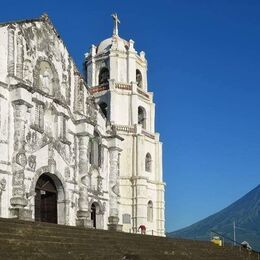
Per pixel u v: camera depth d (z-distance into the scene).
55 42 52.03
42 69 49.72
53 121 50.00
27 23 48.16
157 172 71.62
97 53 73.44
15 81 45.38
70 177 51.22
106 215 56.44
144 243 42.78
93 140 55.94
